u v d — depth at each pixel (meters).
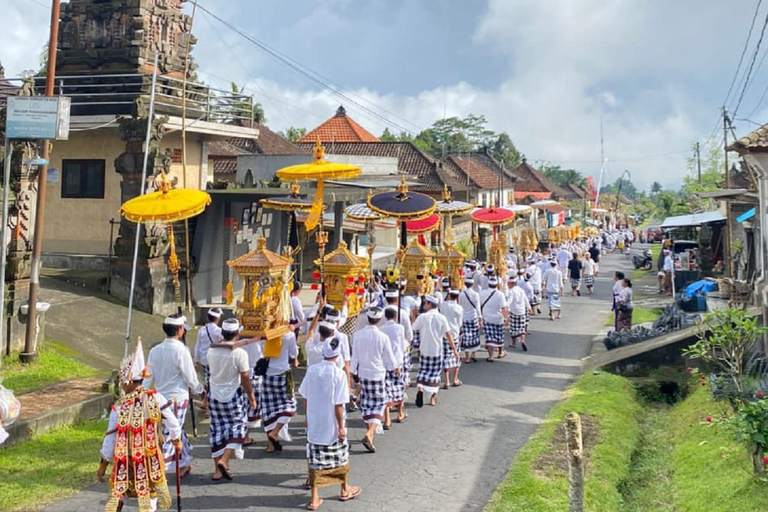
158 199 9.49
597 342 17.86
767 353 12.52
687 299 20.39
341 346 9.06
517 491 7.90
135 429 6.48
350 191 18.75
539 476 8.46
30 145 11.97
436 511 7.53
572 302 26.17
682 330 14.85
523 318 17.05
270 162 24.28
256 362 9.20
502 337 15.76
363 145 39.56
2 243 10.59
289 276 10.23
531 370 14.67
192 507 7.48
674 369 13.67
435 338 11.66
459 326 13.09
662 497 8.80
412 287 14.63
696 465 9.24
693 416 11.22
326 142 38.62
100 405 10.10
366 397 9.48
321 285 11.14
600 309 24.25
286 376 9.38
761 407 7.91
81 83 18.45
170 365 7.77
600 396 12.31
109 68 18.39
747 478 8.06
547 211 52.88
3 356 11.26
